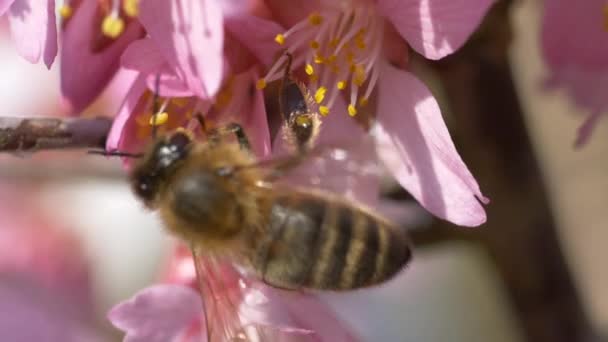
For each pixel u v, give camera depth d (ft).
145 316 0.35
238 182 0.34
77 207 0.49
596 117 0.38
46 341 0.47
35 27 0.33
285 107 0.34
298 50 0.35
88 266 0.48
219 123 0.35
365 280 0.34
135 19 0.34
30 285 0.48
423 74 0.38
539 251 0.39
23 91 0.47
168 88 0.33
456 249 0.46
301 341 0.34
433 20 0.34
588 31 0.38
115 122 0.33
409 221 0.39
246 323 0.34
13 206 0.49
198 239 0.34
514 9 0.37
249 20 0.33
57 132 0.34
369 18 0.35
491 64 0.37
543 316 0.40
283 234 0.34
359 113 0.35
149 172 0.34
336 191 0.34
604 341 0.41
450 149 0.34
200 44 0.32
